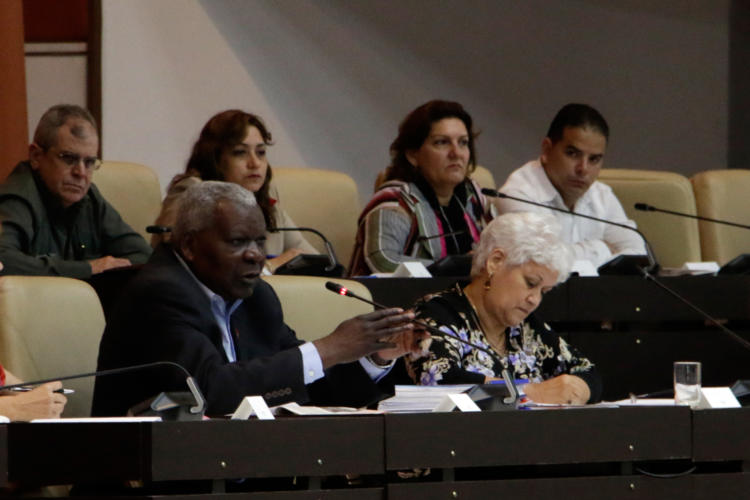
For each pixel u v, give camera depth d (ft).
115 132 59.36
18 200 39.73
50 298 29.99
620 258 42.96
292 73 63.72
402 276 39.83
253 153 44.60
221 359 27.63
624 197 54.70
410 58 66.85
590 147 48.62
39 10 58.90
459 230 46.39
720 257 55.36
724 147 72.23
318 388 29.58
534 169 49.67
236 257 28.45
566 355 33.86
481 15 68.49
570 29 70.18
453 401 23.90
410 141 46.34
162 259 28.78
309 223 49.75
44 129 40.16
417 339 29.01
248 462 21.72
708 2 72.02
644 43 71.26
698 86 71.92
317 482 22.52
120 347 28.07
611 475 24.94
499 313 32.24
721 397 25.82
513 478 24.72
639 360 42.04
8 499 20.80
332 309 33.60
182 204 28.84
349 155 65.26
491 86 68.74
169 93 60.49
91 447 21.39
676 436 24.94
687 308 42.42
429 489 23.20
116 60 59.41
